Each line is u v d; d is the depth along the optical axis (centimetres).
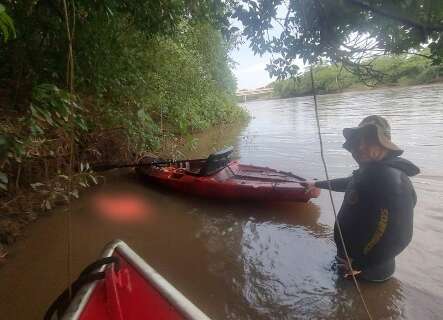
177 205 470
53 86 373
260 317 260
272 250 354
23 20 418
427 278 294
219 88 1496
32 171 440
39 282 299
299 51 264
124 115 625
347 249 287
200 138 1008
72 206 454
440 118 1003
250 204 469
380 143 258
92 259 335
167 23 503
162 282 136
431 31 214
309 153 756
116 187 536
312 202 472
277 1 255
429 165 577
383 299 271
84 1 412
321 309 267
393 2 211
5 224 372
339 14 231
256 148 847
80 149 538
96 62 544
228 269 322
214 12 321
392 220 254
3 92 452
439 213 408
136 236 385
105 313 131
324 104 1998
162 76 845
